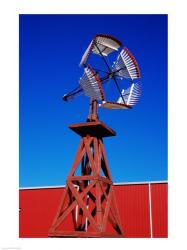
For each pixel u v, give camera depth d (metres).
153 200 22.95
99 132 13.84
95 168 13.01
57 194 24.64
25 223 24.62
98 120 13.81
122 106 13.10
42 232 24.08
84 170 13.93
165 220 22.41
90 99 14.16
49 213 24.36
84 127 13.53
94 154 13.49
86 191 12.73
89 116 13.96
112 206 13.89
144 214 22.86
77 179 13.08
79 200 12.68
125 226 22.91
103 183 13.73
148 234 22.44
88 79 12.60
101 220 12.30
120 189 23.75
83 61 13.02
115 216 13.77
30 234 24.27
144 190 23.33
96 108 14.05
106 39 13.76
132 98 13.83
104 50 14.12
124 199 23.48
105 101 12.69
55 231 12.65
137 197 23.31
